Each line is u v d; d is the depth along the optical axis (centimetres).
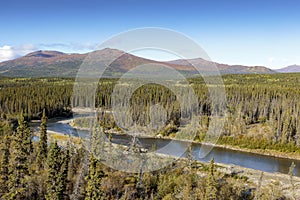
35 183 3084
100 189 2425
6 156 3055
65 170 3034
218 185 3481
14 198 2856
